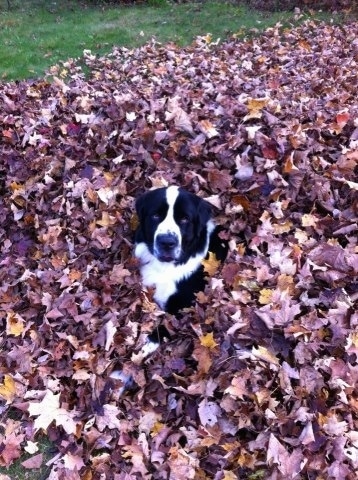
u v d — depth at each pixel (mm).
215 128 2031
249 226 1776
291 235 1709
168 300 1658
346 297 1434
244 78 3008
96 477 1290
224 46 4238
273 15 4988
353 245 1595
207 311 1570
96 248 1860
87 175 2064
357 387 1284
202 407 1361
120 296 1695
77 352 1532
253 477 1219
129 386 1519
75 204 2008
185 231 1569
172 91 2727
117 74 3746
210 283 1638
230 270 1633
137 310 1646
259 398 1298
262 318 1419
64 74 3928
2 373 1566
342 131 1957
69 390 1499
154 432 1361
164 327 1609
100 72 3883
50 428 1423
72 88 3176
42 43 4699
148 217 1613
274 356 1364
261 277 1569
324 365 1314
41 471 1348
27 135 2359
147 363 1541
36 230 2045
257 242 1689
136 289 1678
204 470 1269
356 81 2730
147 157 2006
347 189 1755
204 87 2750
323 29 4336
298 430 1250
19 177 2213
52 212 2049
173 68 3621
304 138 1885
